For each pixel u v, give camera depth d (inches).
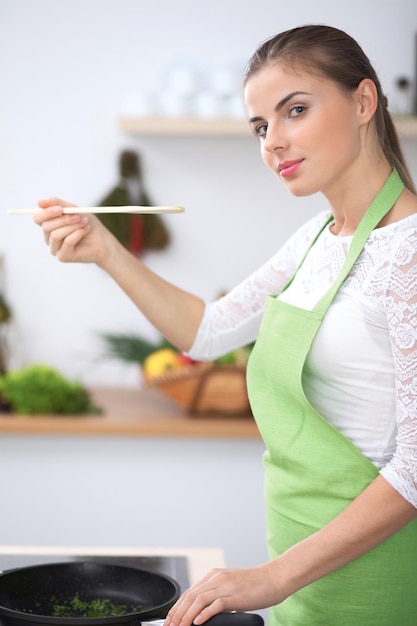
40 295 152.9
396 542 61.4
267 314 66.1
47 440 126.6
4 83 151.3
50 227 70.7
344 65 58.7
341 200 63.5
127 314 153.3
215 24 150.6
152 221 149.5
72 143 152.1
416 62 147.2
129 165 149.5
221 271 153.3
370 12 149.9
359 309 60.2
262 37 150.6
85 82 151.4
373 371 60.4
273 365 64.4
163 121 140.2
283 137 59.0
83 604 62.1
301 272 67.4
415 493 54.4
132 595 63.4
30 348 153.5
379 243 60.0
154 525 127.6
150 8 150.5
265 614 119.5
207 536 127.3
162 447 126.9
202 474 127.0
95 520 127.4
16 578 62.1
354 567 61.6
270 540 67.4
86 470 127.0
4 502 127.6
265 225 152.8
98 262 73.4
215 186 152.1
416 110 144.3
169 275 152.9
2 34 150.5
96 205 151.9
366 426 61.7
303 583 54.5
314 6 150.1
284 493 64.6
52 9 150.3
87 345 153.6
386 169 62.7
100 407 134.2
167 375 129.5
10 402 130.9
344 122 59.0
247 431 125.3
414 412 55.7
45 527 127.7
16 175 152.4
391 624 62.7
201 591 52.7
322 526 62.1
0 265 151.9
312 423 62.5
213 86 142.5
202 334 76.4
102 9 150.4
